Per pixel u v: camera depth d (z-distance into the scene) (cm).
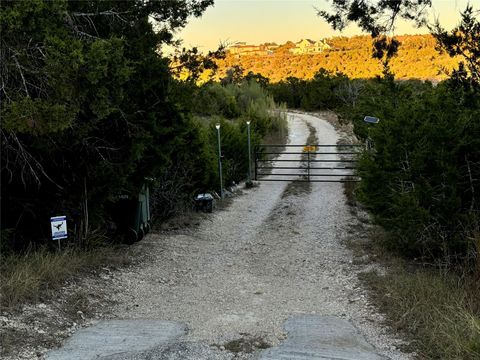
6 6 601
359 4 798
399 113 962
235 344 541
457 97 904
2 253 768
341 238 1173
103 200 927
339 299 752
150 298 737
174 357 497
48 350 503
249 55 11231
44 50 655
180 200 1401
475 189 899
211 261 998
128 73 725
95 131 895
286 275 918
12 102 611
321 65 8038
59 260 749
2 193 839
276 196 1780
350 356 505
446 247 864
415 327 587
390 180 973
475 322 525
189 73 1101
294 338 566
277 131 3575
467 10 739
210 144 1830
